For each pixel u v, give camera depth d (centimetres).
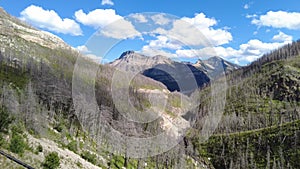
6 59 11075
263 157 9475
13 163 1869
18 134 2670
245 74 17988
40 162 2517
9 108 4131
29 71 9438
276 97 15125
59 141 4725
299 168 8719
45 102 6269
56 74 6569
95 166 4047
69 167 3397
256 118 12275
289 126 10606
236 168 8831
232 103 13962
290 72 16500
